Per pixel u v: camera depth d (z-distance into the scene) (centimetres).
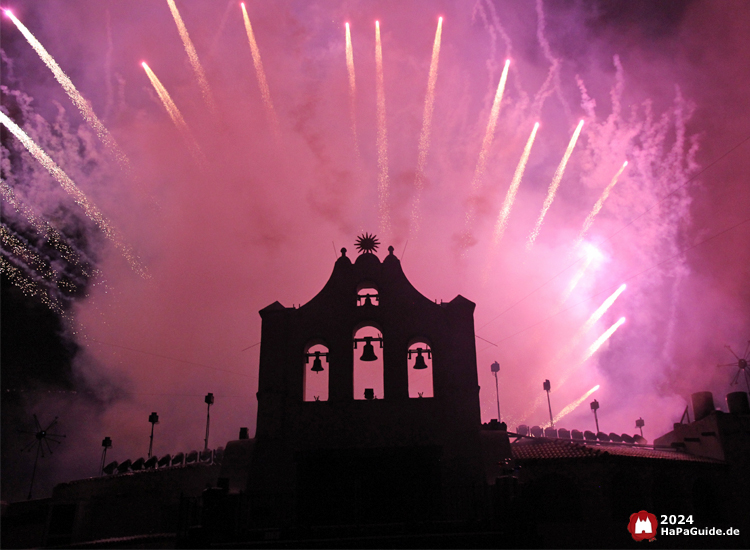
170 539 3055
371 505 2859
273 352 3262
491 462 3044
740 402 3697
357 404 3150
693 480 3362
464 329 3297
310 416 3128
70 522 3528
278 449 3052
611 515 3064
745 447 3516
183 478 3753
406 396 3161
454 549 2414
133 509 3634
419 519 2830
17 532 3625
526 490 3141
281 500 2878
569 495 3145
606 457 3156
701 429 3709
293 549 2408
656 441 4112
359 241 3569
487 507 2723
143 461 3922
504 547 2433
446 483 2955
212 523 2511
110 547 3070
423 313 3338
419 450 2917
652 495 3216
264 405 3150
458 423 3092
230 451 3250
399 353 3250
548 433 3938
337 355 3256
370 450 2919
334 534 2523
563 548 2983
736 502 3388
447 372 3206
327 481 2914
